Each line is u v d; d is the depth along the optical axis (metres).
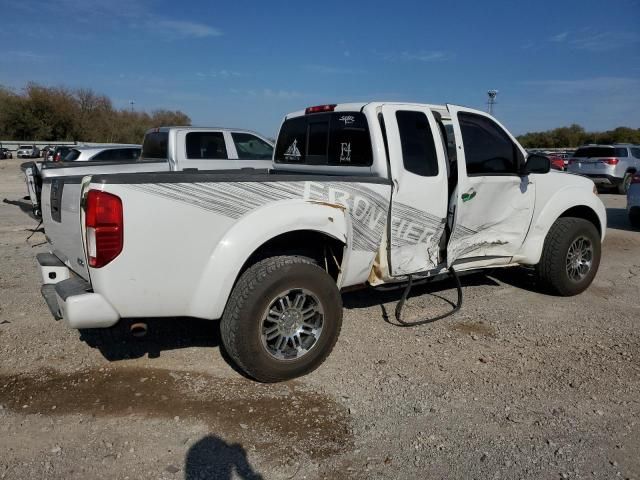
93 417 3.30
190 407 3.42
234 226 3.49
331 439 3.10
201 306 3.46
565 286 5.63
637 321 5.04
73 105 65.31
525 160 5.28
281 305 3.70
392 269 4.44
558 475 2.80
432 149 4.61
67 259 3.77
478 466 2.87
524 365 4.05
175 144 9.53
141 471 2.80
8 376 3.79
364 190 4.11
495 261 5.28
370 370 3.95
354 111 4.63
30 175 7.51
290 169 5.52
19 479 2.73
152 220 3.23
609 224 11.41
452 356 4.20
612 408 3.46
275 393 3.61
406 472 2.82
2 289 5.76
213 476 2.77
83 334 4.54
